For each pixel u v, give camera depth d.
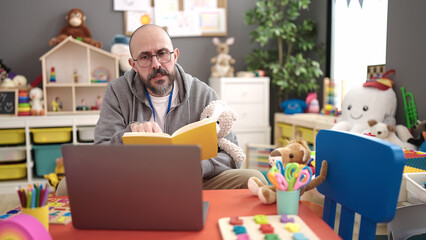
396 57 2.44
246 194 1.02
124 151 0.74
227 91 3.56
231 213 0.87
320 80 3.71
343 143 0.90
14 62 3.49
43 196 0.75
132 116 1.63
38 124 3.15
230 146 1.58
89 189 0.77
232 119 1.56
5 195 3.06
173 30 3.76
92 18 3.60
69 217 0.85
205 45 3.88
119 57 3.46
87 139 3.25
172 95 1.63
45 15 3.51
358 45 3.08
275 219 0.80
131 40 1.46
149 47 1.42
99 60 3.54
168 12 3.73
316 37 3.75
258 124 3.68
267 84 3.66
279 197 0.85
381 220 0.76
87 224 0.79
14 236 0.65
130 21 3.66
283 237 0.71
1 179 3.23
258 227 0.76
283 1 3.53
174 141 0.99
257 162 3.16
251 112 3.65
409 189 1.41
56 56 3.47
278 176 0.84
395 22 2.44
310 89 3.82
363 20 3.00
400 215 1.11
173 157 0.73
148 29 1.43
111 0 3.62
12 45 3.48
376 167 0.78
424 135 2.08
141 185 0.75
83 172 0.76
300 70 3.46
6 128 3.19
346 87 3.25
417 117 2.28
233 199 0.98
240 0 3.92
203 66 3.90
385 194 0.75
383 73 2.70
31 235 0.65
